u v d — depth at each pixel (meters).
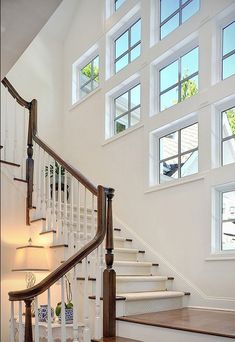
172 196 4.71
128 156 5.47
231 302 3.86
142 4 5.52
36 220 4.47
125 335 3.34
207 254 4.17
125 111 5.84
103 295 3.39
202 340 2.86
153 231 4.90
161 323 3.15
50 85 6.97
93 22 6.54
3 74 2.77
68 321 3.43
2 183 4.42
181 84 4.95
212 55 4.44
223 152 4.34
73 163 6.64
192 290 4.25
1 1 2.13
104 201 3.47
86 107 6.51
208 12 4.52
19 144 6.09
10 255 4.34
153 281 4.30
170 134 5.00
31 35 2.39
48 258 4.06
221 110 4.40
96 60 6.65
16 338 3.79
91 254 3.65
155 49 5.20
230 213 4.17
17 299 2.90
